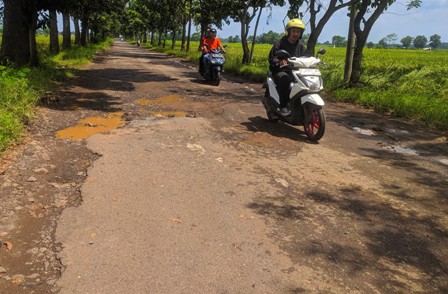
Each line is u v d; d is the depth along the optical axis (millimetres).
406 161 5371
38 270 2645
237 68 16750
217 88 11562
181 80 13164
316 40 12164
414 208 3869
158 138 5738
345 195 4094
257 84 13180
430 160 5477
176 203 3686
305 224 3428
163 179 4230
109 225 3234
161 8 39375
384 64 21812
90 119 6809
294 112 6234
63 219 3305
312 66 6078
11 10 11508
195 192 3949
